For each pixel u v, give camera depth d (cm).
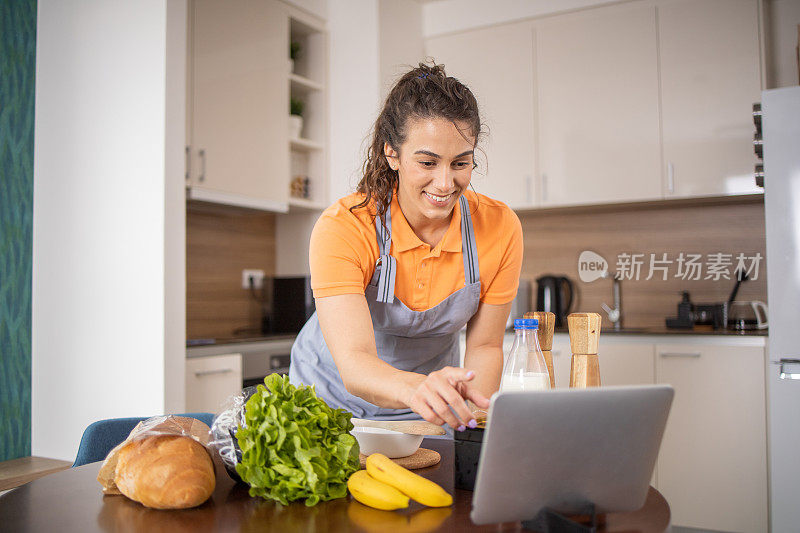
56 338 303
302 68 390
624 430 78
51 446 303
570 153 367
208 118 307
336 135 386
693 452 306
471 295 145
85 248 295
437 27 405
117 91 288
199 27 304
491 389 144
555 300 374
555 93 371
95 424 145
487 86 388
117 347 283
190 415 153
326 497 93
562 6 370
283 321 371
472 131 119
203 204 327
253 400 93
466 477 97
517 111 380
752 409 296
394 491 89
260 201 335
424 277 142
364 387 111
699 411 306
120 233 285
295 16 362
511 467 75
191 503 89
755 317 345
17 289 306
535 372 99
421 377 106
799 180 274
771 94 280
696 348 307
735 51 335
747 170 330
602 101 360
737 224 360
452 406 94
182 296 280
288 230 401
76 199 299
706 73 340
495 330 151
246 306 382
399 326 148
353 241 134
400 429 114
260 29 337
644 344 318
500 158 383
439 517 86
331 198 386
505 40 385
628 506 85
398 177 138
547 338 111
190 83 299
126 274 282
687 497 306
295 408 93
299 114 376
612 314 380
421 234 144
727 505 299
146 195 278
